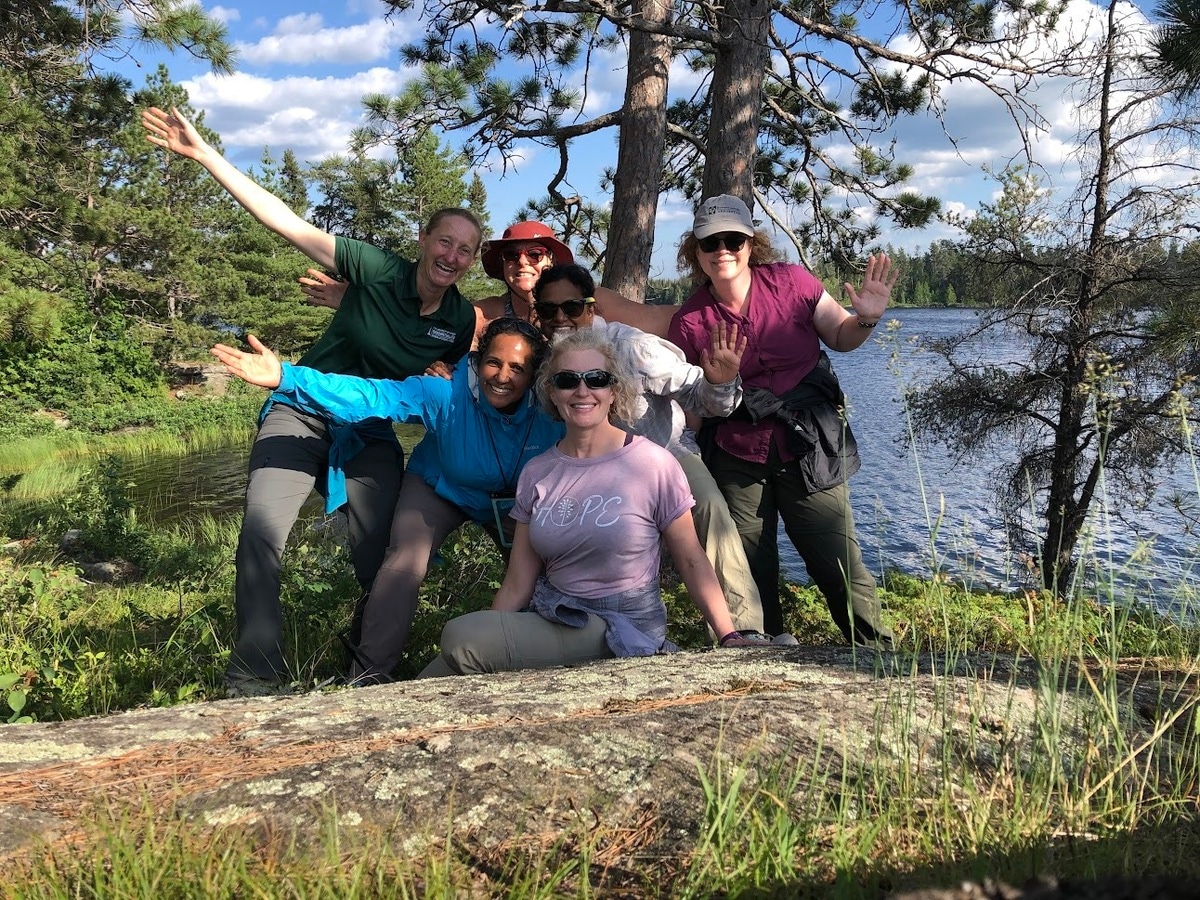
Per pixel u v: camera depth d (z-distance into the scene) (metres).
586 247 11.19
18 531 11.24
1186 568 2.52
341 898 1.38
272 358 3.65
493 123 9.75
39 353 26.77
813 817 1.57
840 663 2.44
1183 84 8.09
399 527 3.84
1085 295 10.93
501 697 2.18
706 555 3.51
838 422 4.10
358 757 1.82
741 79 7.83
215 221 35.75
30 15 11.02
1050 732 1.83
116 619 5.90
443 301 4.17
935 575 2.62
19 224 19.00
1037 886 1.03
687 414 3.98
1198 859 1.46
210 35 9.45
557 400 3.20
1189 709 2.08
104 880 1.40
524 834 1.57
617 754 1.80
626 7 8.90
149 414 26.56
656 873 1.47
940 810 1.62
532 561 3.33
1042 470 11.22
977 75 9.50
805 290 4.14
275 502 3.84
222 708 2.18
